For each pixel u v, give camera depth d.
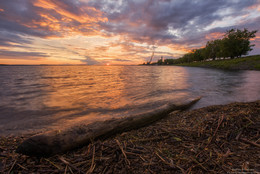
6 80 19.72
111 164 1.97
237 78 17.53
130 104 6.66
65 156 2.29
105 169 1.86
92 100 7.50
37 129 4.12
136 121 3.70
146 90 10.36
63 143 2.35
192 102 6.70
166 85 12.88
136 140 2.78
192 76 22.77
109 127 3.11
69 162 2.07
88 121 4.63
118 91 10.15
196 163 1.90
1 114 5.40
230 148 2.23
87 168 1.92
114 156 2.16
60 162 2.10
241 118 3.31
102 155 2.21
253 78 17.03
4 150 2.79
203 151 2.20
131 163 1.98
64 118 5.01
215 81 15.15
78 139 2.54
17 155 2.45
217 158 1.98
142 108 6.05
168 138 2.83
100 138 2.92
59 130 2.56
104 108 6.11
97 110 5.87
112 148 2.39
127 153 2.23
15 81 18.36
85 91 10.31
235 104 5.79
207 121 3.49
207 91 9.62
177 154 2.18
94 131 2.85
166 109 4.96
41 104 6.77
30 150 2.14
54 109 6.01
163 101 7.09
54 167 1.99
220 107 5.52
